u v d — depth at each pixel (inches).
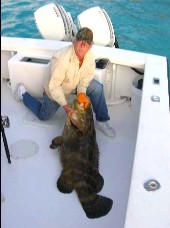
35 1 335.9
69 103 137.0
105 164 120.1
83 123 114.7
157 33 304.8
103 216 101.0
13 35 277.4
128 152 126.2
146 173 81.2
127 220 69.9
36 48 150.9
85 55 119.6
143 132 95.4
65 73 121.2
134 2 356.2
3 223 98.2
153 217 70.6
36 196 107.1
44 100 131.9
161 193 76.0
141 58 144.9
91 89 127.9
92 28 167.9
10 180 112.3
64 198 106.6
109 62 145.0
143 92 116.0
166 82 124.3
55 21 169.3
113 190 110.0
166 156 86.6
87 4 339.9
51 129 135.9
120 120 144.5
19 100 150.5
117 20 321.7
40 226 98.0
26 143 128.0
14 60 145.7
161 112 104.7
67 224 98.8
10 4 327.6
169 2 360.2
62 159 115.3
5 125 105.5
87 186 106.7
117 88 155.2
